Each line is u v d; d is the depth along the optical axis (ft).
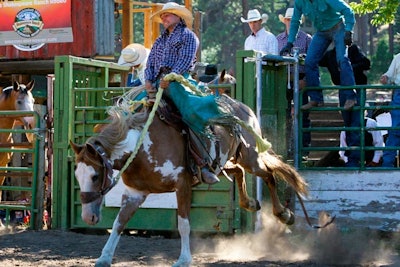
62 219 84.48
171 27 60.64
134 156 55.52
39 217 85.20
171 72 59.11
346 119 81.87
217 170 62.64
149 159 56.65
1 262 64.13
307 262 65.46
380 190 78.69
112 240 56.39
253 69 76.89
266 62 79.87
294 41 87.56
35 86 129.59
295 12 82.99
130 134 55.83
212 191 78.54
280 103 82.33
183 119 58.13
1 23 117.39
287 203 81.25
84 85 88.02
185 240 57.62
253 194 77.56
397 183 78.28
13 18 116.88
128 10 124.67
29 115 85.51
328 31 81.35
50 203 86.28
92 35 113.70
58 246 73.15
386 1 128.06
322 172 80.59
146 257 67.00
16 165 103.60
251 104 76.89
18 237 78.79
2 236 79.56
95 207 53.67
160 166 56.90
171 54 59.98
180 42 59.67
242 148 66.18
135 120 56.65
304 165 84.74
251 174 70.74
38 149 85.05
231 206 77.82
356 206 79.36
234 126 62.44
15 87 99.35
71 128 84.12
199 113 57.72
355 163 82.64
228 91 80.53
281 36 97.04
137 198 57.82
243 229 78.02
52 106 86.69
